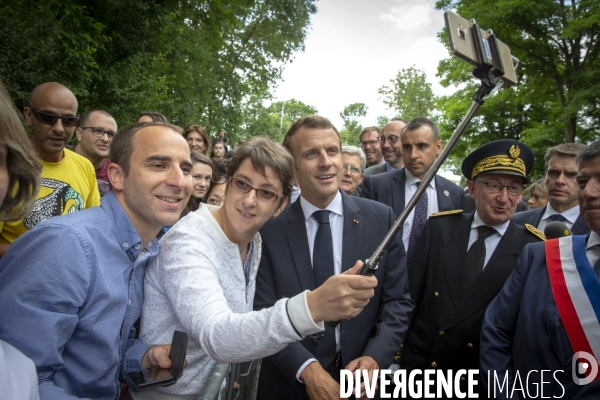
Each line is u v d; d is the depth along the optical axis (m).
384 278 2.46
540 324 2.03
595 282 1.93
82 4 10.77
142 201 1.61
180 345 1.50
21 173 1.19
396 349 2.29
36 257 1.38
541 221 3.65
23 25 8.10
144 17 12.22
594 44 18.59
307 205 2.45
